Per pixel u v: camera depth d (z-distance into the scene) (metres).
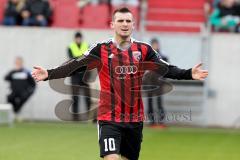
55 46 57.41
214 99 55.03
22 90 54.00
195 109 55.12
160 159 35.84
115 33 22.31
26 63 57.75
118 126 22.14
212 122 55.06
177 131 50.41
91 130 49.84
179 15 59.56
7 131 48.84
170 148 40.56
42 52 57.53
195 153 38.50
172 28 59.06
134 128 22.33
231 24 57.62
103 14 59.75
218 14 58.22
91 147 40.25
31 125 53.06
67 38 57.28
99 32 56.88
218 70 55.03
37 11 59.06
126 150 22.86
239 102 54.72
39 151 38.41
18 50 57.81
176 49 55.94
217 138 46.50
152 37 56.28
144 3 60.09
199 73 22.31
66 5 60.59
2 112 53.62
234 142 44.25
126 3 60.50
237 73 54.81
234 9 58.16
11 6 59.69
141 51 22.33
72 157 36.12
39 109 56.34
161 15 59.69
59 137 45.31
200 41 55.34
